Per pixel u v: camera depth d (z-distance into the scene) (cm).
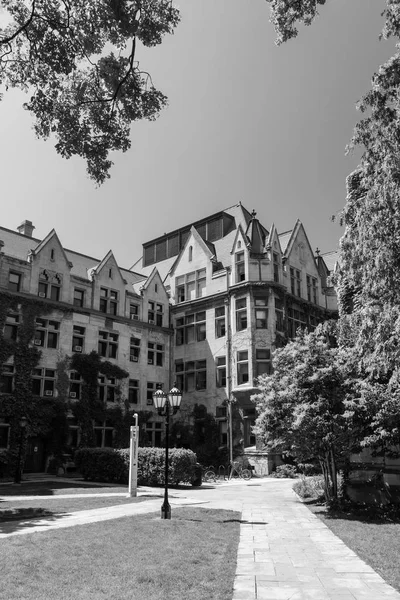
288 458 3597
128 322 4172
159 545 1046
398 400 1595
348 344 2003
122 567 859
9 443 3180
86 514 1514
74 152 966
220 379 4038
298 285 4428
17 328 3409
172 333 4544
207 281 4378
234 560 938
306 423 1653
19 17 884
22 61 914
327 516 1540
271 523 1403
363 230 1231
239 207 4994
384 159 1175
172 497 2055
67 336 3684
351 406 1611
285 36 1107
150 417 4166
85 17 872
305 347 1870
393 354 1340
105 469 2809
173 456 2531
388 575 844
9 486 2516
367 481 1827
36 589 727
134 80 944
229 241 4638
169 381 4416
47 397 3447
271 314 3897
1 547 999
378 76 1182
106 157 984
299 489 2200
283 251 4494
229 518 1474
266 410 1875
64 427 3466
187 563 895
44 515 1480
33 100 937
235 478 3306
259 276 4003
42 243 3706
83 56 916
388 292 1234
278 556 988
